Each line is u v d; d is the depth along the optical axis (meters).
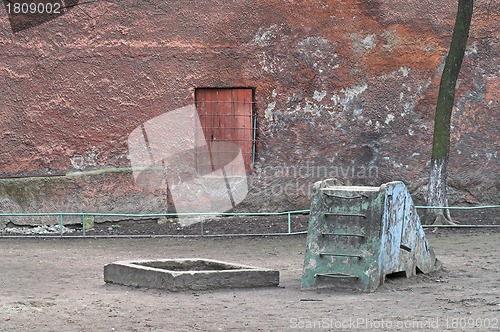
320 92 23.88
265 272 13.82
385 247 13.36
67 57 23.45
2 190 22.89
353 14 23.84
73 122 23.50
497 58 24.02
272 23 23.75
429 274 14.66
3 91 23.42
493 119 23.98
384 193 13.26
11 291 13.66
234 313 11.49
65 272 15.88
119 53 23.52
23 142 23.44
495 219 22.70
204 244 20.28
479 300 12.09
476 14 24.02
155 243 20.59
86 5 23.47
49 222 23.14
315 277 13.41
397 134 23.94
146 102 23.62
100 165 23.52
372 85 23.91
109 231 22.86
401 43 23.88
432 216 21.75
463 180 23.98
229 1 23.67
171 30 23.62
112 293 13.36
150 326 10.73
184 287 13.34
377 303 12.06
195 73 23.66
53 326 10.84
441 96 21.80
